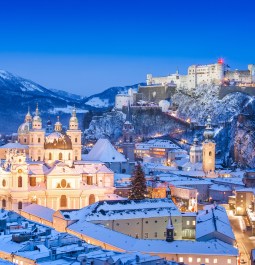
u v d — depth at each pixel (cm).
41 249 16788
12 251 16825
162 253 18438
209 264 18525
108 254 15912
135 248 18675
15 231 19638
